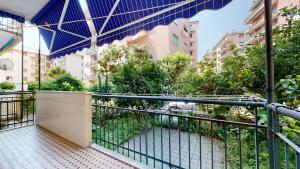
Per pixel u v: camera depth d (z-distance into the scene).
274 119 1.53
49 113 4.66
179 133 2.47
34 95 5.70
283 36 4.10
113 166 2.65
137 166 2.61
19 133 4.38
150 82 10.70
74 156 3.03
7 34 6.84
